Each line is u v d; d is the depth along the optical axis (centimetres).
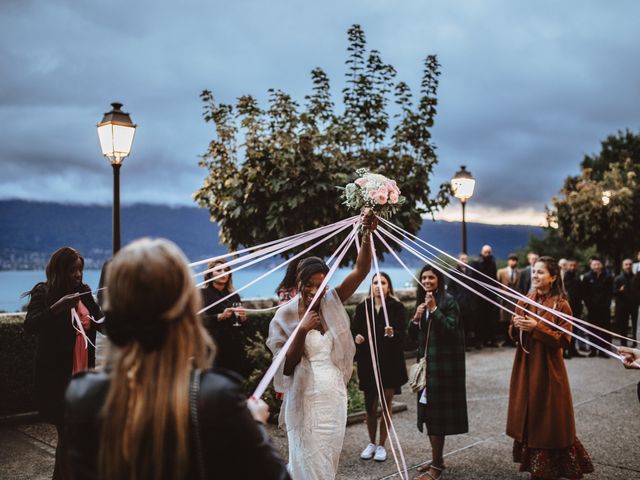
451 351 476
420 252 346
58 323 393
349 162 760
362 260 344
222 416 128
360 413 639
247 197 722
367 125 833
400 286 1452
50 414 387
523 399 464
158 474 124
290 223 715
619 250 1666
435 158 825
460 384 476
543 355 460
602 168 3086
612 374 928
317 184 691
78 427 132
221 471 128
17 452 540
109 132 652
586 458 459
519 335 473
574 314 1110
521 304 481
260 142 744
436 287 490
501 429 621
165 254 133
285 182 698
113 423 126
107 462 126
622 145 3067
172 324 131
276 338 353
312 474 333
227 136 761
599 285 1112
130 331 129
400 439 583
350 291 352
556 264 476
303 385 343
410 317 1084
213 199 788
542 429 450
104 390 133
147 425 124
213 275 531
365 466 504
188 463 125
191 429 126
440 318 475
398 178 780
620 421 657
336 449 340
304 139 711
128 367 128
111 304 130
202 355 137
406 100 834
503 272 1220
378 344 530
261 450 134
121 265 130
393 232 755
